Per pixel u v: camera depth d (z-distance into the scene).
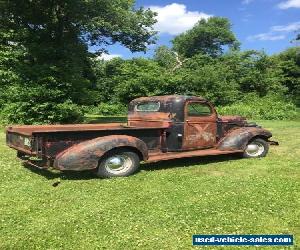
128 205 6.24
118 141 8.02
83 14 21.39
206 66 39.34
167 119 9.28
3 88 20.19
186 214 5.84
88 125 9.52
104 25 22.98
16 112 18.69
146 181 7.80
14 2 20.66
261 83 38.69
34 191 7.03
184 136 9.37
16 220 5.62
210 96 34.34
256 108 28.86
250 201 6.41
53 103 18.86
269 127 19.58
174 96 9.43
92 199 6.58
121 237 5.05
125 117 28.84
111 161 8.09
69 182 7.68
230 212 5.93
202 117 9.68
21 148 8.36
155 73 35.41
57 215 5.82
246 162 9.77
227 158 10.30
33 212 5.95
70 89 19.52
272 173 8.53
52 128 8.96
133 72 35.31
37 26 21.92
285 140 14.08
